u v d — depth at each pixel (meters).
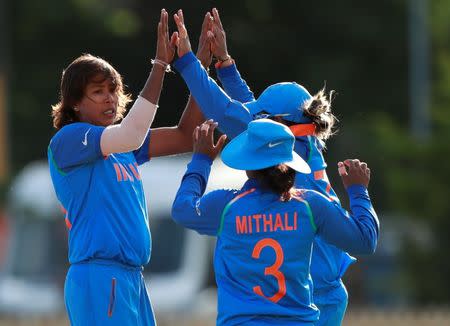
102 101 23.44
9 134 118.94
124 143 22.83
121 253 22.92
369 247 22.33
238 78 26.02
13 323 47.38
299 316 21.77
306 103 24.25
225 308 21.86
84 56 23.97
